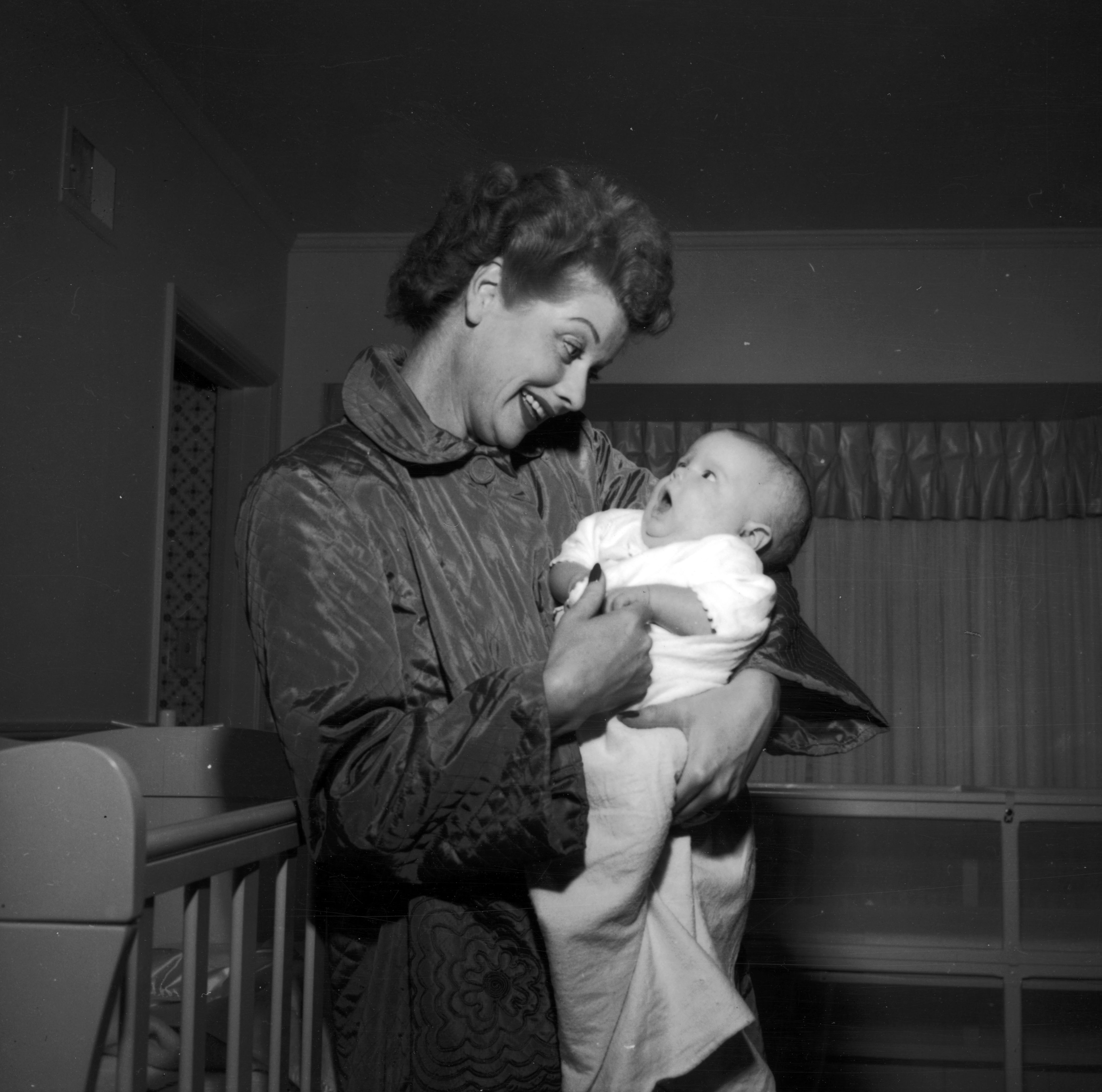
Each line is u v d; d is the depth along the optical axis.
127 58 2.90
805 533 1.28
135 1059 0.76
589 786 0.96
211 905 1.20
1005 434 4.75
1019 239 4.09
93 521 2.75
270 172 3.67
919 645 4.77
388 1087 0.98
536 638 1.03
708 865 1.07
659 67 3.05
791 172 3.66
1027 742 4.68
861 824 2.56
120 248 2.89
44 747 0.73
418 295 1.10
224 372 3.81
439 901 0.97
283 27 2.89
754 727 1.01
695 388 4.27
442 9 2.79
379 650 0.93
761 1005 2.40
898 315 4.18
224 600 3.99
